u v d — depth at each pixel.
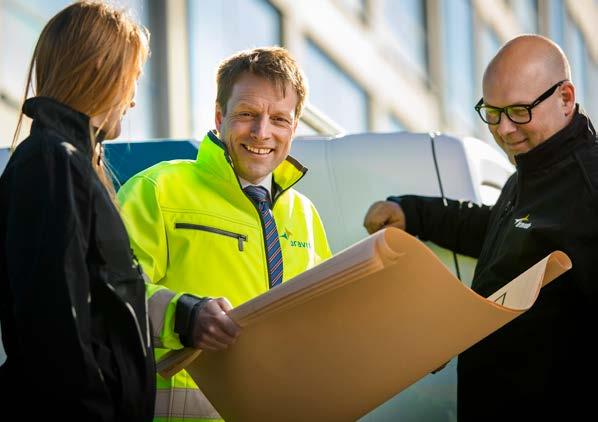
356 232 2.98
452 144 3.11
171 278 2.41
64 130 1.90
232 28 7.19
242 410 2.29
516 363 2.52
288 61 2.52
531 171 2.62
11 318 1.88
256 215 2.50
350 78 10.84
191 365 2.26
